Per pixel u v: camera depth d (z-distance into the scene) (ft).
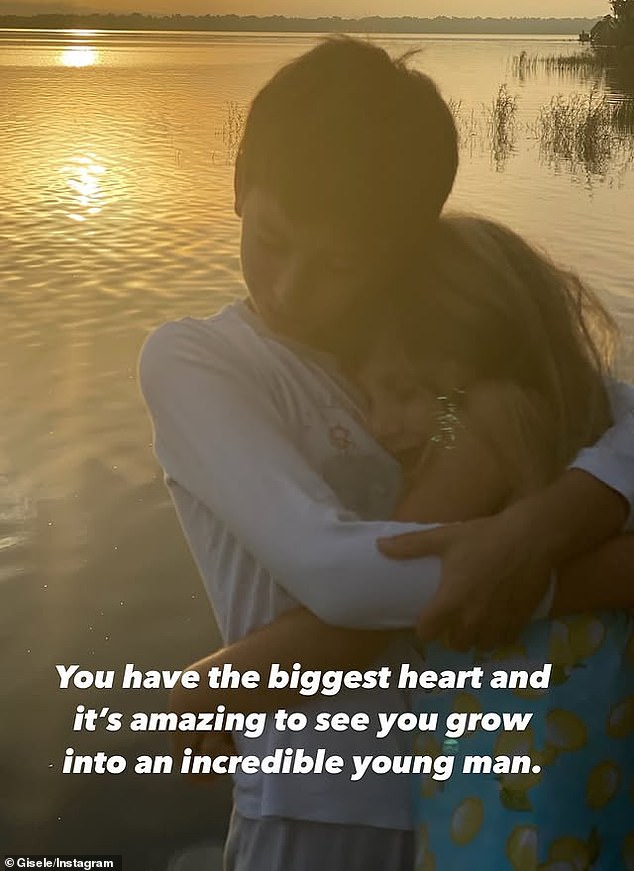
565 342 3.49
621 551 3.24
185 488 3.52
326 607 3.13
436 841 3.27
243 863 3.64
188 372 3.38
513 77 138.10
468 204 42.98
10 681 10.64
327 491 3.27
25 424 17.99
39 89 124.98
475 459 3.27
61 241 36.35
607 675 3.21
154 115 90.94
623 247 33.50
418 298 3.35
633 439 3.36
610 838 3.22
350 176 3.03
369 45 3.11
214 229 38.45
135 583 12.66
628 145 64.44
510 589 3.09
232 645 3.44
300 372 3.46
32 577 12.75
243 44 364.99
